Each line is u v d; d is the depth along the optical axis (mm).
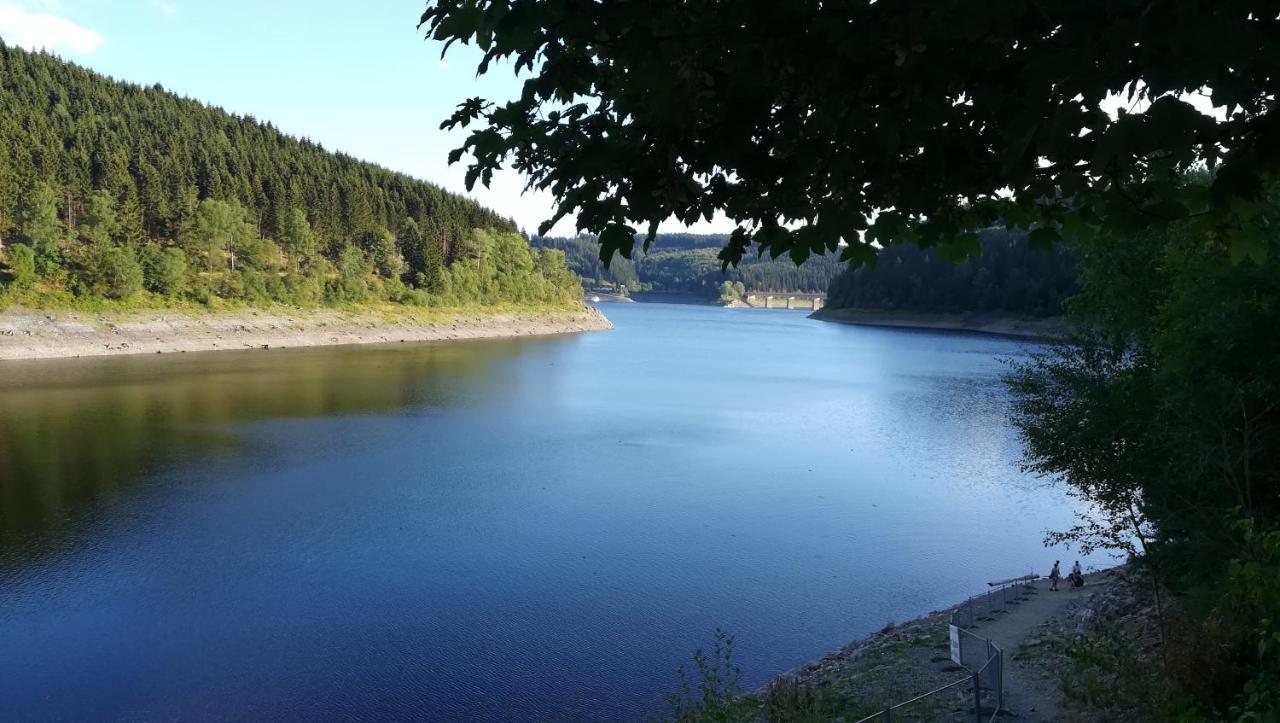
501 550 30594
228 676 20656
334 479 40344
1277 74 2193
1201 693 11602
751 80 2936
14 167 103312
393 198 180750
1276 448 15273
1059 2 2459
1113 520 18938
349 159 197125
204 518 33344
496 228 199000
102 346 94812
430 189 195625
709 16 3031
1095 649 17281
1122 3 2270
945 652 20016
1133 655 16688
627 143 3225
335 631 23375
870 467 46281
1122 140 2369
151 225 125500
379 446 48469
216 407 59594
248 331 114062
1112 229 3598
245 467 42000
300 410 59875
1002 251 174625
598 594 26578
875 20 2670
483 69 3387
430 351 116188
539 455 47438
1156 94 2295
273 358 97375
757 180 3293
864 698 17469
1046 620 22391
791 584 27969
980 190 3559
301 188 152750
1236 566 6375
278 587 26484
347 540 31266
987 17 2475
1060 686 16578
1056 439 19203
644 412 64750
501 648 22547
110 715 18812
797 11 2816
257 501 36094
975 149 3355
